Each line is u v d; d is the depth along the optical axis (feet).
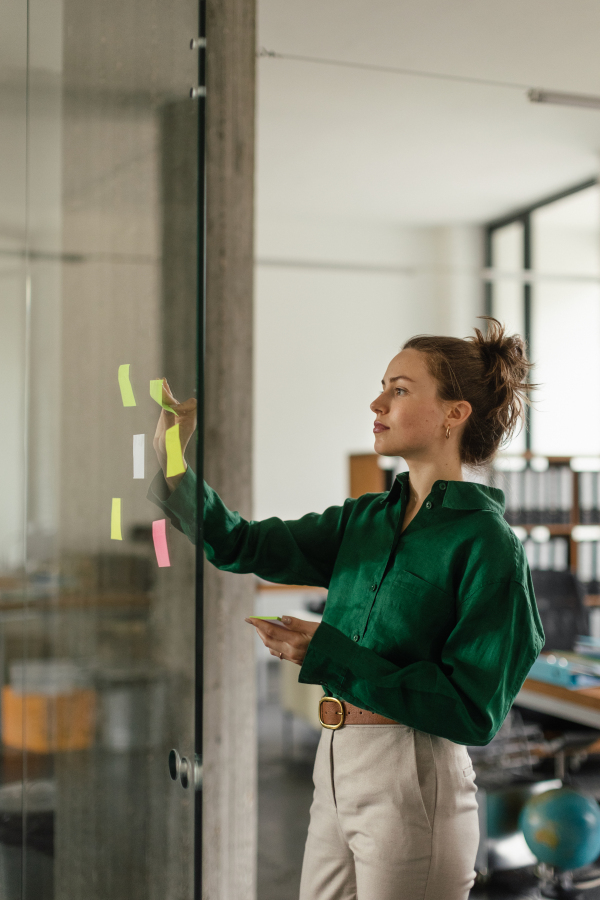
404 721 4.12
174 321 4.20
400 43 13.25
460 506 4.48
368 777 4.34
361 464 18.72
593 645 12.02
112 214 5.06
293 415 22.66
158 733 4.39
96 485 5.34
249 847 7.84
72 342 5.73
